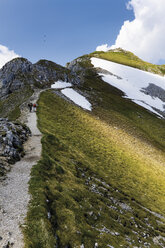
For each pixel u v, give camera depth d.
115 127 58.53
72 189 17.98
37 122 36.50
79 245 11.62
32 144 25.42
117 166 32.06
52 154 24.12
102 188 22.72
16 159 19.91
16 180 15.80
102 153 34.56
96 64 186.12
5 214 11.43
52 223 11.98
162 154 54.75
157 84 159.38
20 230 10.34
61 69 106.56
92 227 14.19
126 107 90.81
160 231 19.92
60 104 55.81
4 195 13.37
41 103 50.50
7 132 22.55
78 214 14.50
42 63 100.69
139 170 34.28
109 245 12.92
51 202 14.19
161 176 36.12
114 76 155.88
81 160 27.48
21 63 86.88
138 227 18.31
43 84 81.12
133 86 143.12
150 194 27.41
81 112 57.19
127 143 48.31
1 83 77.62
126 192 24.86
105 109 75.69
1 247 8.98
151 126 78.88
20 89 73.88
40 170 18.06
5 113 53.59
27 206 12.53
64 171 20.89
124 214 19.45
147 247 15.66
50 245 9.98
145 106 108.31
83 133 40.88
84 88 101.25
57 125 39.12
